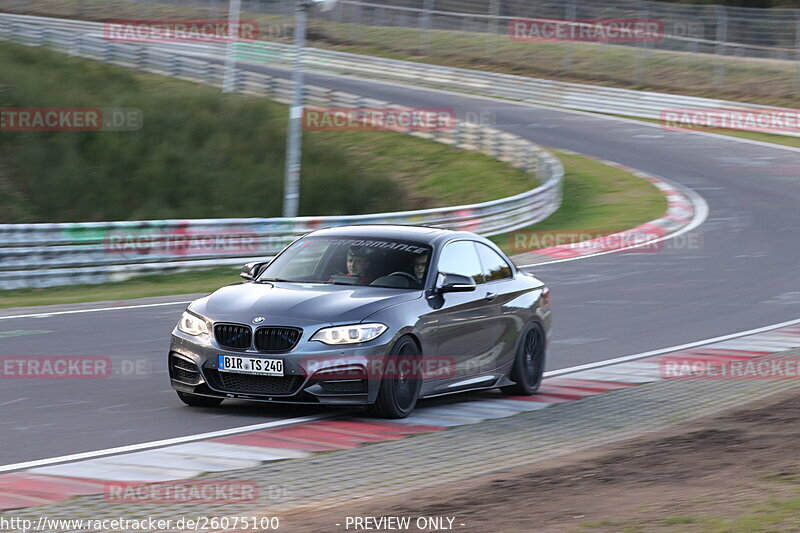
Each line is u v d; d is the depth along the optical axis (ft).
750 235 281.33
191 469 74.95
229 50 513.45
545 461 79.87
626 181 389.19
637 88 591.37
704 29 632.38
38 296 196.44
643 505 63.57
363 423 92.63
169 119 419.33
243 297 95.86
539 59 651.66
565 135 495.82
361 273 99.81
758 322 165.17
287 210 279.08
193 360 92.84
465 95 604.49
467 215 277.64
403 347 94.02
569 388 115.14
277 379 90.22
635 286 203.62
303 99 509.35
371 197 382.22
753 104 549.95
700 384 116.98
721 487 68.49
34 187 352.28
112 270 216.33
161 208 350.84
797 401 103.71
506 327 107.24
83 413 94.99
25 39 549.54
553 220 323.98
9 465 75.36
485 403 105.81
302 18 278.05
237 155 403.34
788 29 607.37
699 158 442.50
